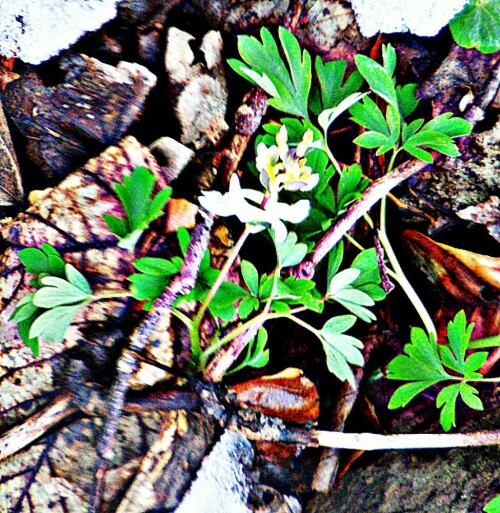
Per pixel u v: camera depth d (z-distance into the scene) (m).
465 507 0.25
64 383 0.25
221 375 0.25
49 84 0.25
